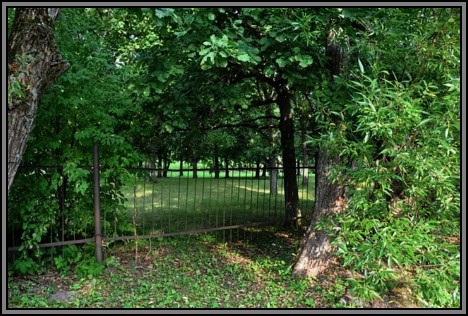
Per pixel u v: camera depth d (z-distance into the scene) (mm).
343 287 4000
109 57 5109
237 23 3686
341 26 3705
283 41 3762
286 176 6875
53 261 4445
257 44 4094
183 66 4203
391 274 3357
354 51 4141
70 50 4594
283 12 3672
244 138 8914
